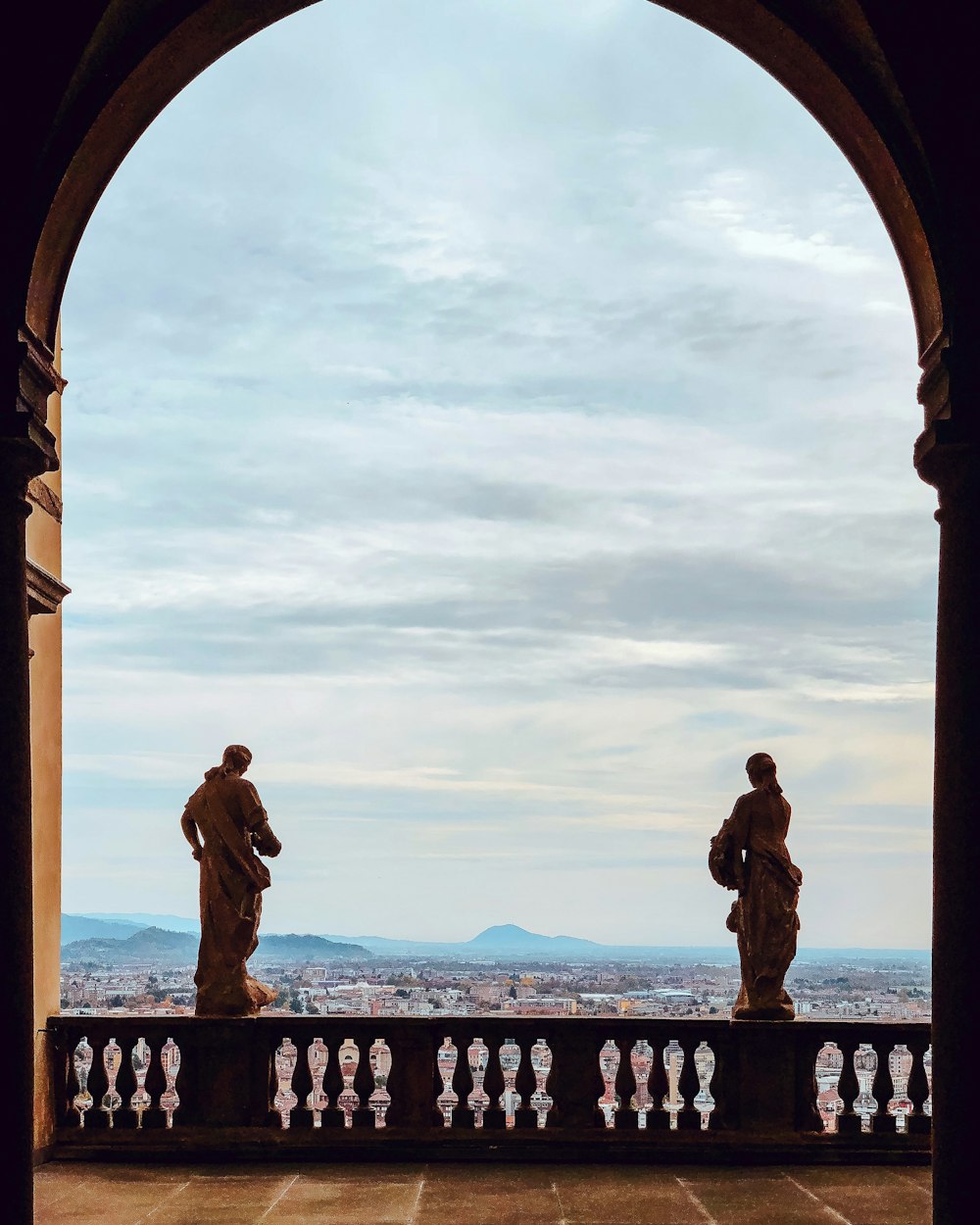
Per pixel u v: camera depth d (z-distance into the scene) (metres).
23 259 7.83
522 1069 11.49
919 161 8.10
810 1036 11.39
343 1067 12.05
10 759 7.29
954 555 7.34
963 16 7.71
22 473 7.59
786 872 11.64
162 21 8.38
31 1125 7.25
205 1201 9.98
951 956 7.07
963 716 7.17
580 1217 9.52
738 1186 10.45
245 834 11.81
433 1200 9.99
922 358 8.23
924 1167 11.08
